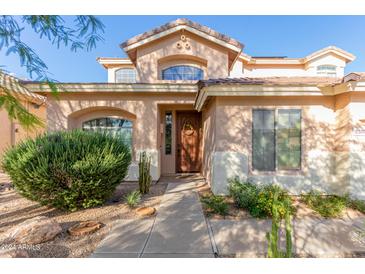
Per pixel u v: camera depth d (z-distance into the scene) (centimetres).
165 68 1126
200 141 1148
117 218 511
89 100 920
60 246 380
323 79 766
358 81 586
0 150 1241
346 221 504
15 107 287
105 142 607
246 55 1609
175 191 767
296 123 698
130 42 1057
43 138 573
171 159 1128
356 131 630
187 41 1091
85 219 504
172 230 448
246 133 697
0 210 567
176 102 935
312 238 421
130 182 903
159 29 1057
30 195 542
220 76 1090
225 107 700
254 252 369
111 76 1711
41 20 334
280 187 640
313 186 686
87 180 542
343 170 655
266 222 494
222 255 362
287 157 698
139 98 931
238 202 586
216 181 696
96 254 357
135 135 934
